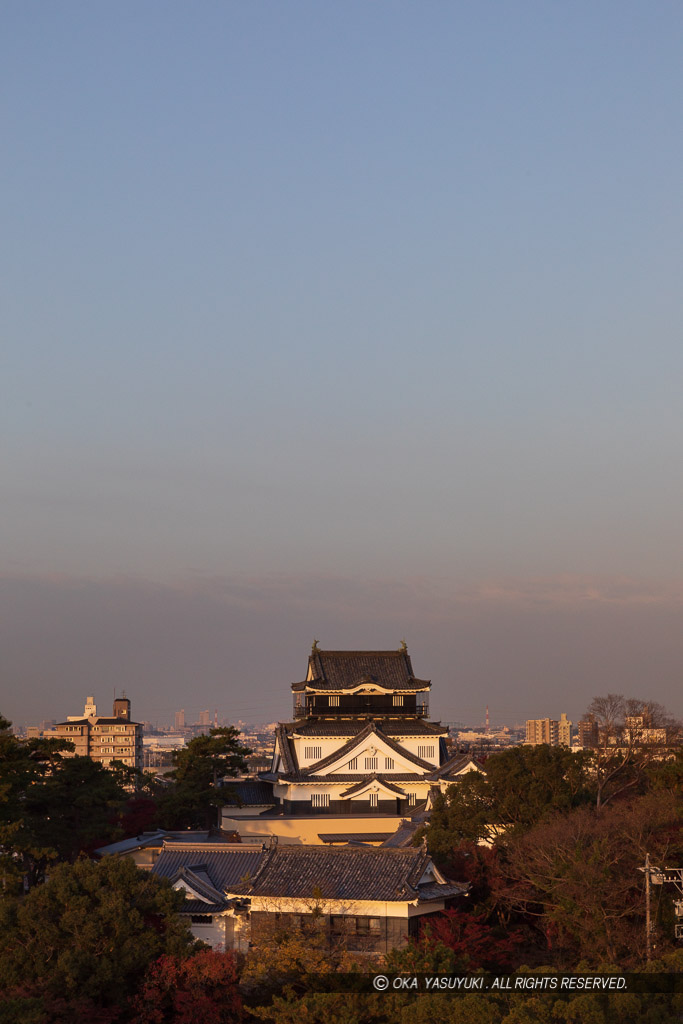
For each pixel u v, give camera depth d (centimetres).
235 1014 4894
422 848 5669
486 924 5831
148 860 8650
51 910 5128
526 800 6956
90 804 8625
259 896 5497
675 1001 4725
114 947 4934
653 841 5928
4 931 4956
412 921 5419
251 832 9431
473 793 7088
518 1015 4372
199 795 10094
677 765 7250
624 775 8075
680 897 5734
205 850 6375
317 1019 4600
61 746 8800
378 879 5497
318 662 10825
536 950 5709
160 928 5216
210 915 5750
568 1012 4491
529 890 5884
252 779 11306
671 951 5362
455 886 5759
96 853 8706
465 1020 4425
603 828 5994
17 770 7481
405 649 11069
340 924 5431
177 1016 4884
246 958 5188
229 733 10912
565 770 7312
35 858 7088
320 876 5597
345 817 9569
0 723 7550
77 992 4794
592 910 5475
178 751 10919
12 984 4734
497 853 6234
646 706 8588
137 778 13662
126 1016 4966
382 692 10625
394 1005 4638
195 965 4941
